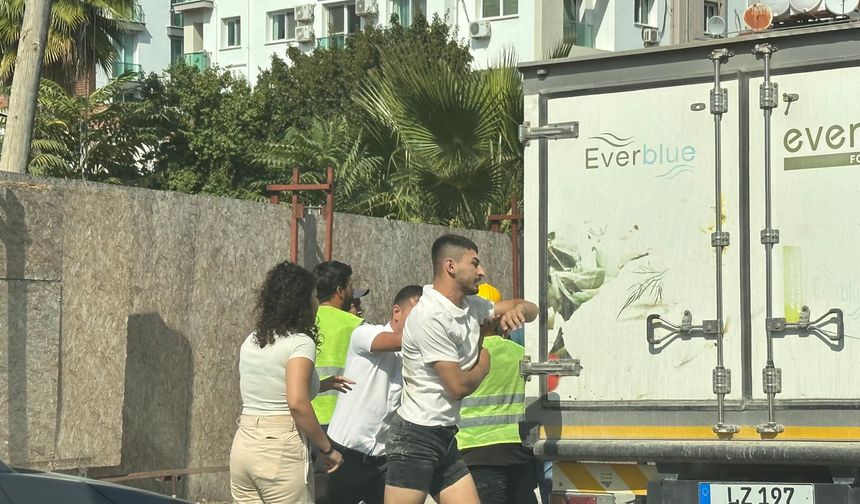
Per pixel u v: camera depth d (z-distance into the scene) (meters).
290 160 27.09
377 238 14.88
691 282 8.25
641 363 8.38
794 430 7.90
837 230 7.87
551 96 8.73
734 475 8.32
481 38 48.81
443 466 7.96
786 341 7.96
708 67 8.26
